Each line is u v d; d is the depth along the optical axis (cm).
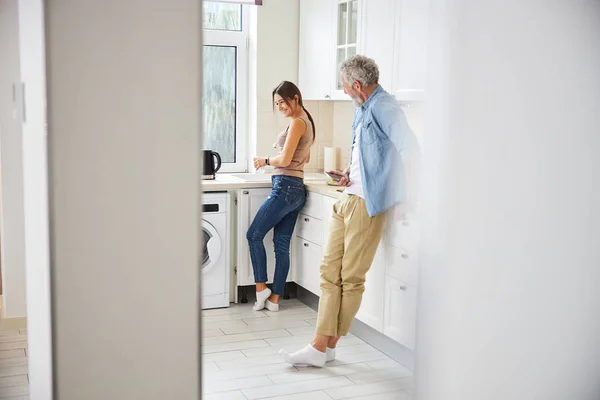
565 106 224
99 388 134
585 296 237
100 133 128
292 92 354
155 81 130
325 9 383
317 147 428
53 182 126
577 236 233
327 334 296
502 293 224
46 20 123
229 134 428
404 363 303
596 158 233
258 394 269
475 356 223
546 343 232
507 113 216
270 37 411
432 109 215
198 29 132
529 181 222
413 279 279
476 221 218
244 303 395
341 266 300
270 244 391
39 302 148
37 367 154
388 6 331
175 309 138
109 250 131
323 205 354
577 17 221
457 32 210
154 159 132
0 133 317
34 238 149
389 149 282
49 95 124
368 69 280
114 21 127
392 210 291
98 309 132
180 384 140
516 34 214
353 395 269
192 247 137
